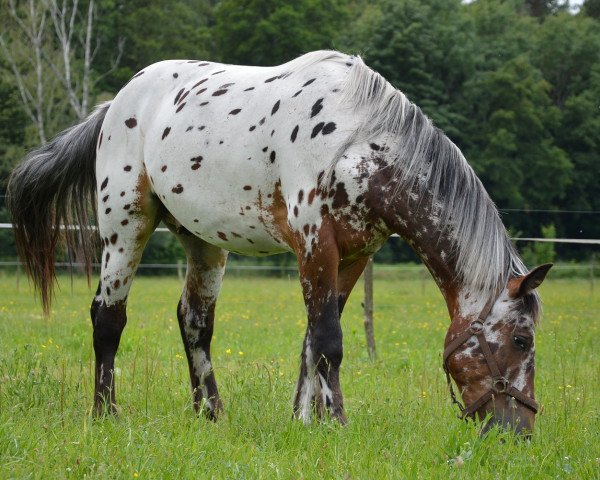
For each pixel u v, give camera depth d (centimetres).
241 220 744
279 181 711
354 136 673
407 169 666
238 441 645
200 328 846
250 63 5150
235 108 747
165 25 5412
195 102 776
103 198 838
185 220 788
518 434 609
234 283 3503
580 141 5084
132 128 827
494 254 640
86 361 1113
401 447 621
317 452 607
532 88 4878
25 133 4544
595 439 666
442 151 677
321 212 674
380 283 3672
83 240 913
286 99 714
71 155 891
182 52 5347
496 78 4747
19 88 4666
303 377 709
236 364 1102
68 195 910
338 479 536
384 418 721
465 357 633
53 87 4500
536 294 631
